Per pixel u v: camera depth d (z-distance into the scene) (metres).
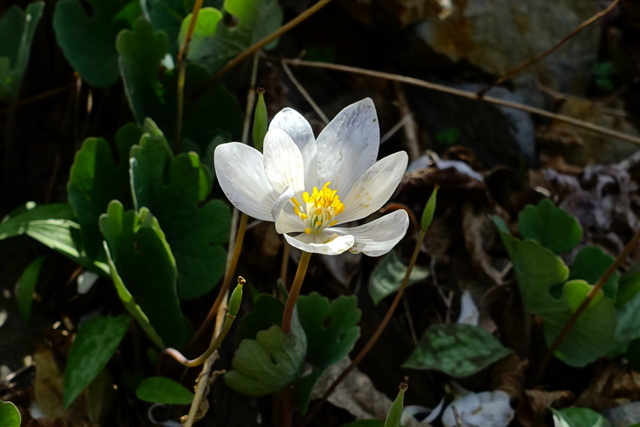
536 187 0.61
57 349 0.54
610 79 0.71
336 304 0.51
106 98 0.60
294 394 0.52
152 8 0.57
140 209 0.51
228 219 0.53
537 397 0.54
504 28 0.67
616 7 0.72
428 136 0.64
